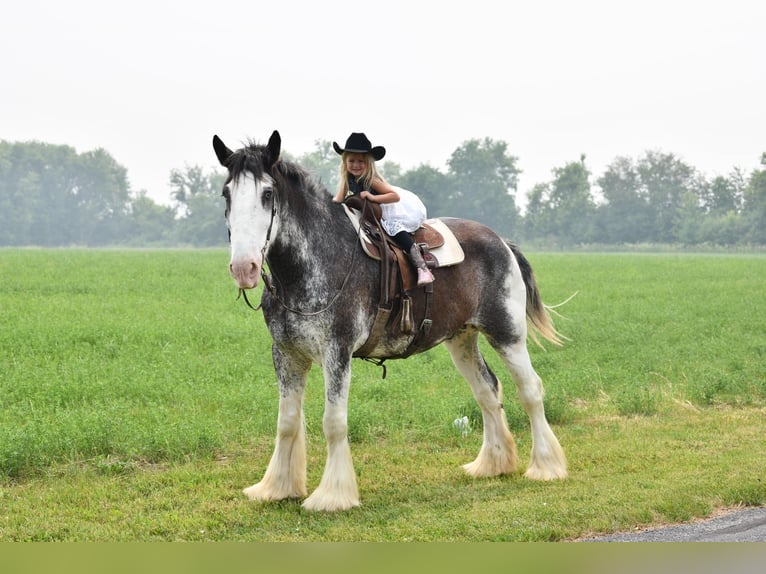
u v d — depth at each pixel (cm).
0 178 11631
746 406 1084
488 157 10375
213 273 3081
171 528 618
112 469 769
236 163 617
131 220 12244
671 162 10700
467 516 645
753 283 2923
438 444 894
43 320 1595
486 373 798
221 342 1442
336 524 631
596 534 612
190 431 843
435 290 724
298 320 659
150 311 1830
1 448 758
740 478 730
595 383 1182
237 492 712
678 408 1065
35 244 11394
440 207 10312
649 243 10294
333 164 8681
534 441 781
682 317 1880
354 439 894
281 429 698
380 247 692
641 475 759
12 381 1057
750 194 9562
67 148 12375
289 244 644
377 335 698
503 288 780
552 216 10356
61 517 643
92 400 998
